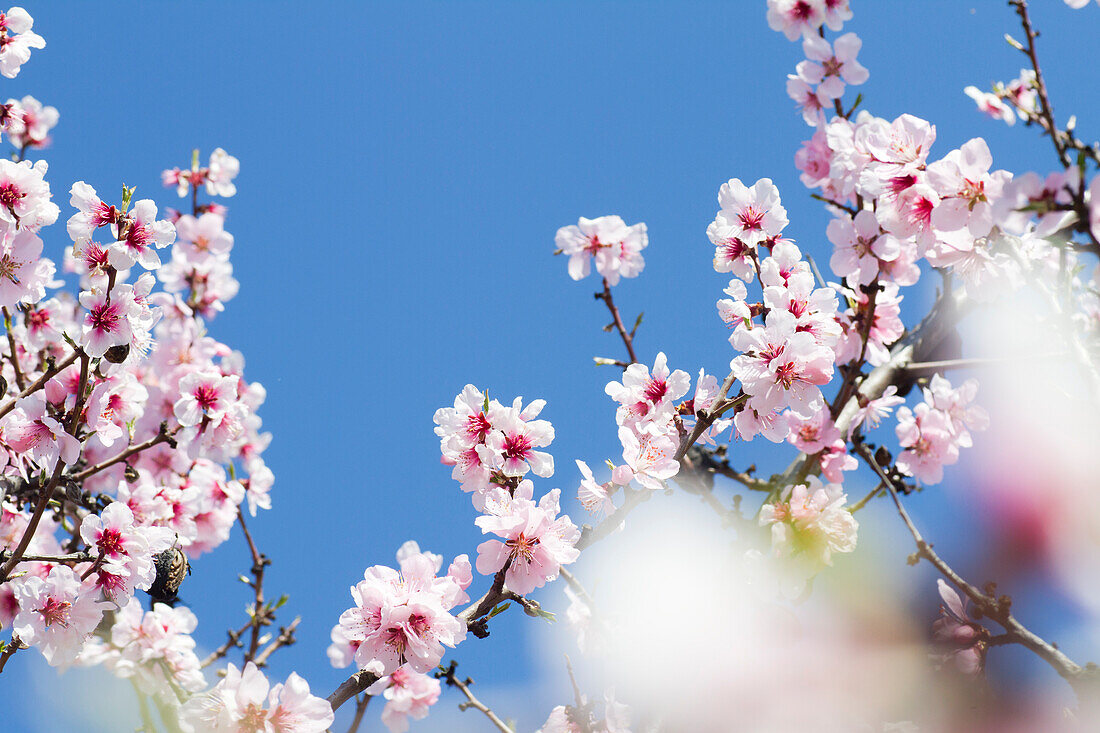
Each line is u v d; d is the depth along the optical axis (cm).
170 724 201
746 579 198
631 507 199
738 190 205
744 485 208
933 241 197
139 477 212
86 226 199
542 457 199
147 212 200
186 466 223
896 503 198
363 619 196
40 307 216
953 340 209
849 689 194
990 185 192
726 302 202
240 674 197
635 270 212
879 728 193
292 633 213
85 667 201
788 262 203
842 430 205
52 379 206
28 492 203
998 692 192
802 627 196
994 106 197
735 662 196
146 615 203
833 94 206
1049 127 193
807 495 198
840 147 200
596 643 204
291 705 195
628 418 203
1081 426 190
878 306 202
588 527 199
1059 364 200
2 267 199
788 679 195
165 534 200
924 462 204
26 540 197
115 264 198
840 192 206
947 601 194
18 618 198
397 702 199
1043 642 191
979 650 192
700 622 199
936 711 193
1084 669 191
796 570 197
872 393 207
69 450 199
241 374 227
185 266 228
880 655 194
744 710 196
